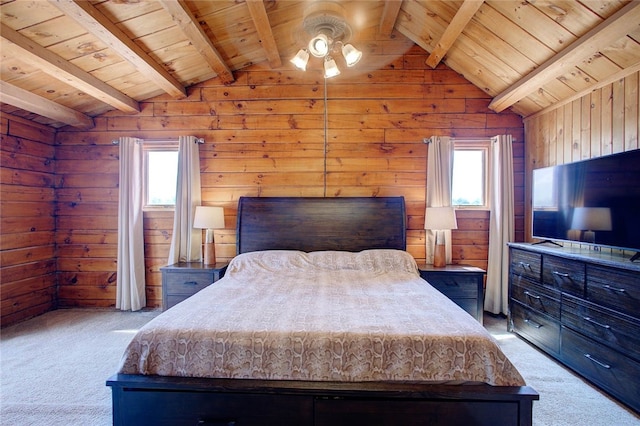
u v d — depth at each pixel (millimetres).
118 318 3361
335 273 2842
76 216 3730
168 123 3682
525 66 2842
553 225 2727
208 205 3668
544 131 3215
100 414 1827
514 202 3529
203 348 1504
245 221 3496
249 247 3461
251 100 3641
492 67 3098
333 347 1469
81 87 2963
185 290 3164
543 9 2229
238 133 3645
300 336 1497
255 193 3637
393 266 2979
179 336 1530
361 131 3596
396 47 3586
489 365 1428
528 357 2508
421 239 3570
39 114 3256
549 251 2494
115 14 2277
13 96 2828
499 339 2855
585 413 1826
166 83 3244
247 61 3555
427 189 3504
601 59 2338
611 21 1985
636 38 2055
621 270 1901
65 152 3730
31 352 2592
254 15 2576
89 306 3729
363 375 1444
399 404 1407
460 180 3672
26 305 3375
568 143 2893
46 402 1933
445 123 3586
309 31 2498
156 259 3709
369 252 3129
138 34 2547
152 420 1467
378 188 3590
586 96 2699
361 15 3213
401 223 3430
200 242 3625
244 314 1753
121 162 3576
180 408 1457
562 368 2336
